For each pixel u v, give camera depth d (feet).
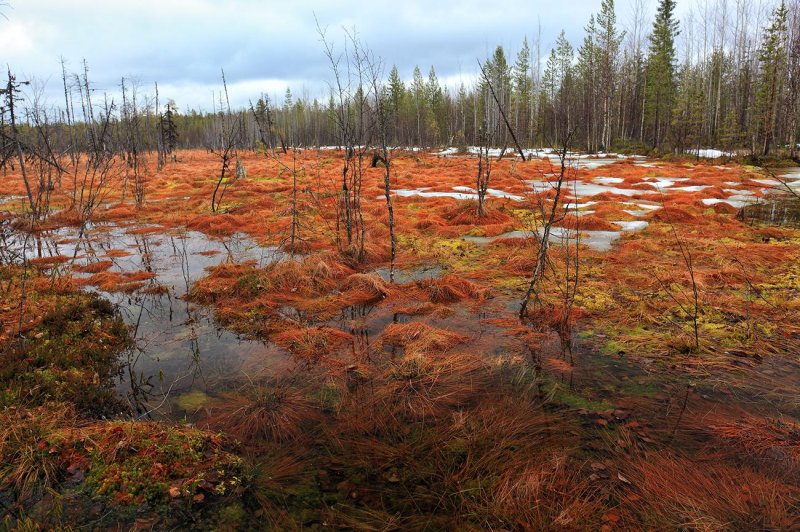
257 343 18.25
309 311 21.50
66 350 17.02
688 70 159.12
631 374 15.06
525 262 27.04
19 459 10.56
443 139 204.74
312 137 189.67
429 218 39.83
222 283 24.66
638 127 178.91
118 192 63.10
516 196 55.62
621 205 46.85
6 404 12.73
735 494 9.63
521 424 12.33
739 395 13.61
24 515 9.25
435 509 9.56
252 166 101.50
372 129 33.37
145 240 37.09
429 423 12.62
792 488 9.80
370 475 10.66
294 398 13.96
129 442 11.28
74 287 24.35
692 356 16.08
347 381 15.03
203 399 14.26
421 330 18.26
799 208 45.19
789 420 12.30
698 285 22.52
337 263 27.09
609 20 146.61
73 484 10.14
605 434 11.84
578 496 9.60
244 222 41.88
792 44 111.14
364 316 20.83
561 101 175.22
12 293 22.47
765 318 18.76
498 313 20.71
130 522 9.21
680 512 9.20
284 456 11.41
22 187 65.31
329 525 9.21
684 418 12.48
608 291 22.70
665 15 166.50
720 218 38.99
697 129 132.67
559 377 14.96
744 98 143.43
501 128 158.71
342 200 44.11
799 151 104.01
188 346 18.07
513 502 9.54
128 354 17.43
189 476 10.48
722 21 148.36
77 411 13.30
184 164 122.52
